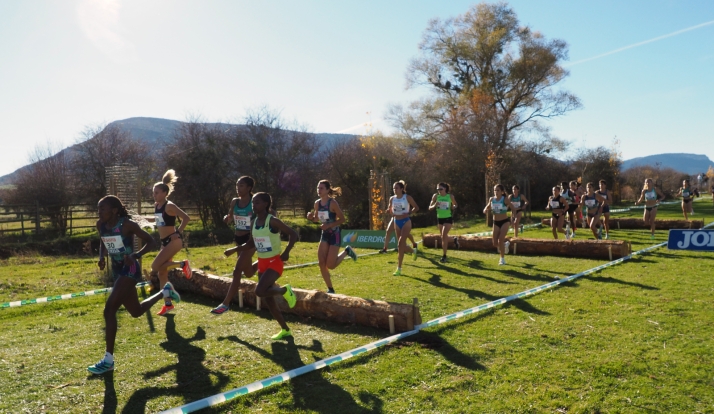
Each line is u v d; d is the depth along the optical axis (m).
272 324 5.95
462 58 32.97
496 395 3.73
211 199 22.80
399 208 9.10
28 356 5.00
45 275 10.90
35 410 3.71
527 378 4.02
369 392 3.85
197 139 23.83
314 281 8.63
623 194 41.06
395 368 4.32
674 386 3.81
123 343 5.36
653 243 12.78
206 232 20.31
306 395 3.83
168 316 6.50
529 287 7.61
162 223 6.52
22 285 9.53
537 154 33.94
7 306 7.39
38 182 21.23
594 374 4.07
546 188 33.72
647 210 13.82
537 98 32.72
